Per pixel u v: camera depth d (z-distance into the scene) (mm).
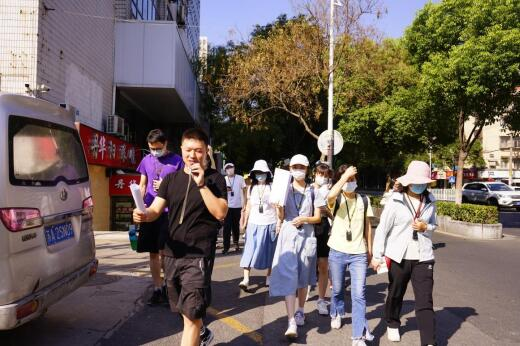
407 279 4676
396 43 20188
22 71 9641
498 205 28188
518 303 6477
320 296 5824
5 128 3906
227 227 10141
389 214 4648
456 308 6188
